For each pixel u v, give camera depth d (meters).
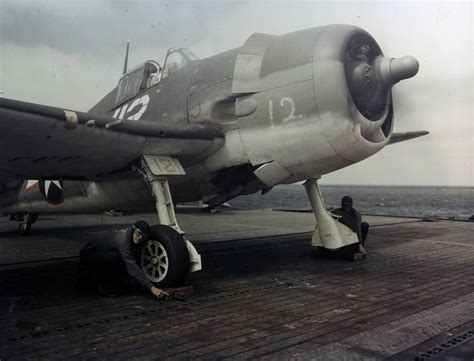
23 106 3.57
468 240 8.09
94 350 2.69
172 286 4.16
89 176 5.57
